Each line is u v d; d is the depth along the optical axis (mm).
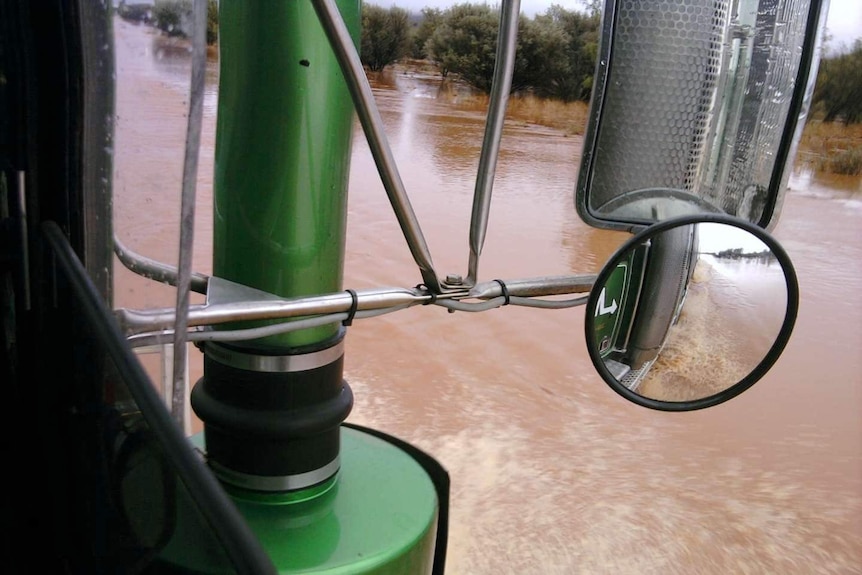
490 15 18766
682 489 4332
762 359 1381
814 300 8781
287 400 1158
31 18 911
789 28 1359
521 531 3781
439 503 1350
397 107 17359
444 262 6633
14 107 922
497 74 1077
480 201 1145
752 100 1358
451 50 19250
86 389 833
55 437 934
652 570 3588
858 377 6488
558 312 7137
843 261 10680
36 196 944
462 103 18875
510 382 5609
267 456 1167
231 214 1166
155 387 670
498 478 4309
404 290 1150
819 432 5375
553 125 15969
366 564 1084
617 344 1384
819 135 18750
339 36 948
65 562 940
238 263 1170
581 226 9141
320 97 1125
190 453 592
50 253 924
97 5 875
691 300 1410
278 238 1149
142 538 712
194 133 734
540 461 4547
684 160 1346
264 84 1111
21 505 977
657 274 1393
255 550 497
